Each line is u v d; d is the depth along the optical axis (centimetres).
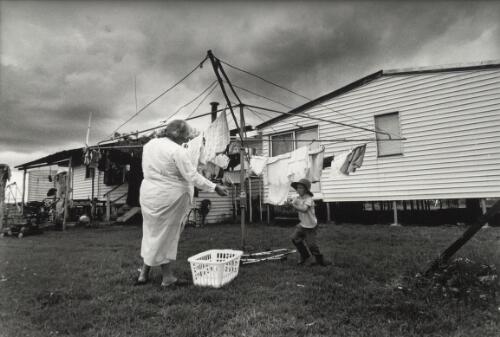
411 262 394
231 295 277
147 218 301
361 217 1027
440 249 471
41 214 1202
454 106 814
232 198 1281
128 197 1164
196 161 376
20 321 231
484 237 566
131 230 914
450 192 802
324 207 1034
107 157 1014
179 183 304
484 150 770
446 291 277
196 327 212
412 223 873
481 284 288
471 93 795
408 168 865
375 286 302
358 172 936
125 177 1216
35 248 593
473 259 382
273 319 224
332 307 248
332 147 996
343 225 866
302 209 397
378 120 930
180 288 302
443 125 825
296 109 1078
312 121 1045
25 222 923
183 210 311
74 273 373
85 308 253
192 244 598
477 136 781
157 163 300
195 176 296
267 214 1100
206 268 308
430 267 323
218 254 390
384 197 890
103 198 1384
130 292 294
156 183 299
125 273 367
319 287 298
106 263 428
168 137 322
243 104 470
